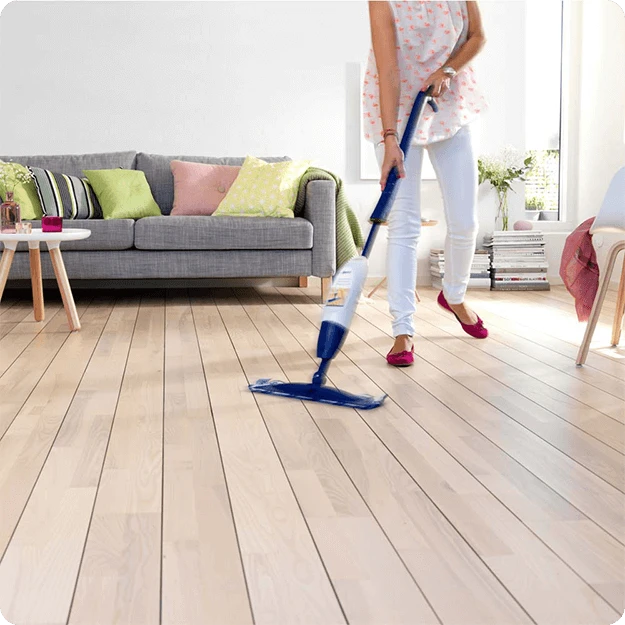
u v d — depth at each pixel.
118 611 1.12
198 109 5.20
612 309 4.16
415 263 2.80
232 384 2.49
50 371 2.69
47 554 1.30
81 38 5.09
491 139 5.33
